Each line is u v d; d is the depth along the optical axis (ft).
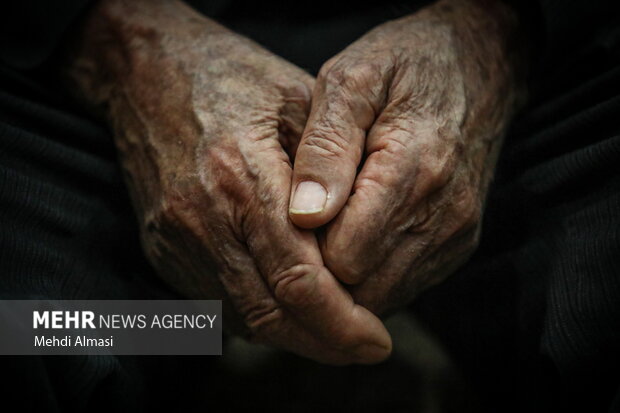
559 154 2.10
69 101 2.22
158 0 2.19
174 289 2.02
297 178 1.89
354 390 2.10
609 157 1.96
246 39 2.11
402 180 1.90
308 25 2.25
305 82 2.01
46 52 2.17
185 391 2.07
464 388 2.09
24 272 1.87
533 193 2.06
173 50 2.08
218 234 1.91
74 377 1.79
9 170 1.95
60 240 1.96
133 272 2.05
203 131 1.96
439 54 2.05
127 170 2.08
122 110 2.11
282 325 1.91
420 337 2.18
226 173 1.91
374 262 1.90
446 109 1.99
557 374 1.86
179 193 1.93
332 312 1.86
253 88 2.01
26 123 2.07
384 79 1.97
